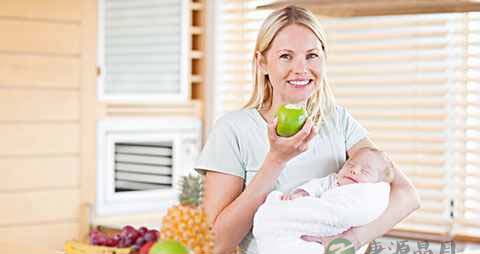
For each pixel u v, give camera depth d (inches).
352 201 87.9
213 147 91.2
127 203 169.8
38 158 158.4
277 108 90.4
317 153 91.8
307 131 82.2
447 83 158.4
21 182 156.2
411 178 161.0
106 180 166.7
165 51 176.9
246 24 179.8
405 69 162.6
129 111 171.5
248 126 91.0
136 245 71.6
